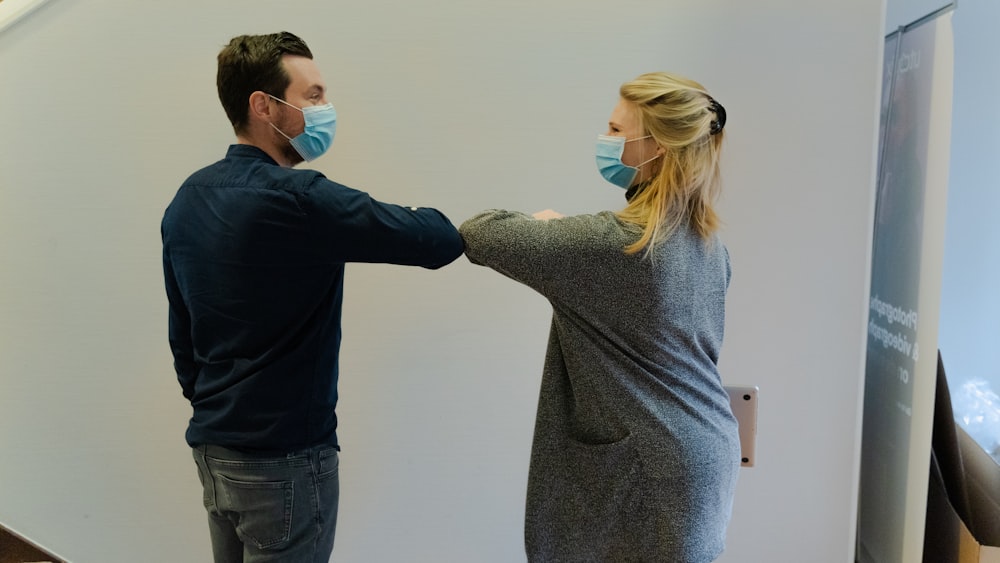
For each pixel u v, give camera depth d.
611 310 1.16
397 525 1.97
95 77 1.76
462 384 1.91
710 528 1.20
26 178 1.81
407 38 1.75
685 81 1.22
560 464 1.25
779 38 1.74
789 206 1.81
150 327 1.88
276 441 1.28
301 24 1.74
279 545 1.31
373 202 1.19
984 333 2.16
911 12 2.03
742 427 1.77
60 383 1.91
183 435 1.93
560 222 1.18
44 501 1.97
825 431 1.90
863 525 2.12
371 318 1.88
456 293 1.87
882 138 1.97
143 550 1.99
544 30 1.75
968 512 1.79
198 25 1.74
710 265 1.26
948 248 2.15
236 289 1.23
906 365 1.82
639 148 1.22
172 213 1.30
